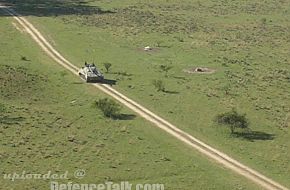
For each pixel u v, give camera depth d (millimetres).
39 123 185500
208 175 155000
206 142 180375
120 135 179125
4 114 190625
